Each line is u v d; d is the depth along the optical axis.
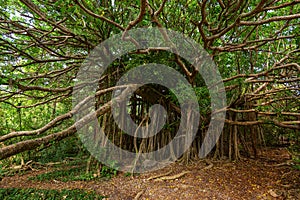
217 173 6.56
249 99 6.88
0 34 4.75
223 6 4.03
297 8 5.19
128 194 5.62
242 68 7.25
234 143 8.12
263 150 9.49
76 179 7.08
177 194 5.31
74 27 4.86
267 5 3.83
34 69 6.80
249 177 6.26
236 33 5.78
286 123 5.93
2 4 4.48
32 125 8.64
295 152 7.08
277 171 6.78
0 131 7.45
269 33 6.32
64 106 9.67
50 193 5.91
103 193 5.80
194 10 5.20
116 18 4.91
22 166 8.97
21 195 5.91
